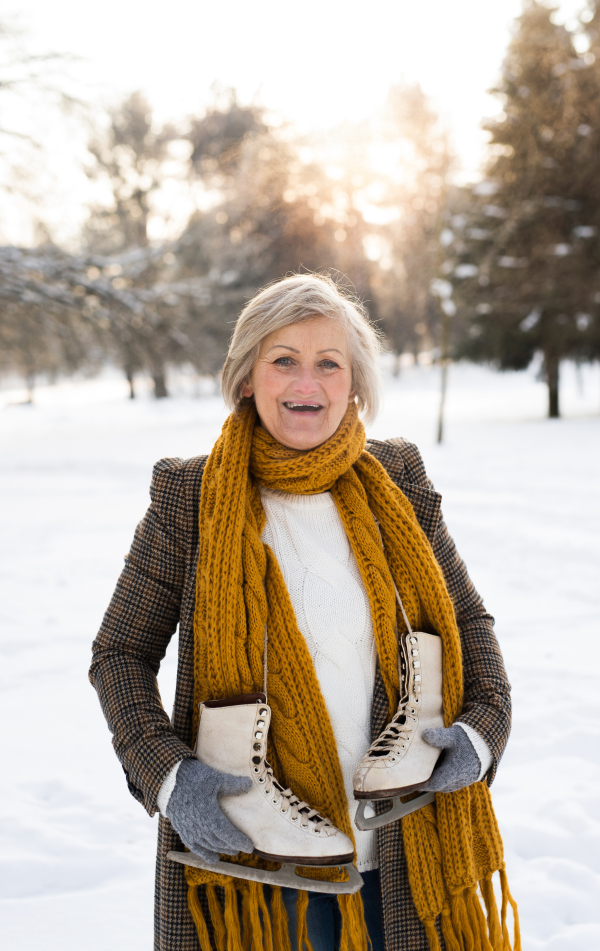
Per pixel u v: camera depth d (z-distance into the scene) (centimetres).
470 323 2034
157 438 1902
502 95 1919
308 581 134
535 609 513
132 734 122
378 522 142
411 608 135
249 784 116
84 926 221
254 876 117
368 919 137
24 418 2894
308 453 133
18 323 1798
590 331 1852
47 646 466
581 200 1861
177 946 127
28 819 279
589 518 745
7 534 788
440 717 131
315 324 132
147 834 273
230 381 139
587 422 1722
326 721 127
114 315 1941
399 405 2664
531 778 305
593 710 359
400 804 129
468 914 131
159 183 2803
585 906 227
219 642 125
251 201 2631
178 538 134
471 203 1956
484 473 1076
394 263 3547
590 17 1895
